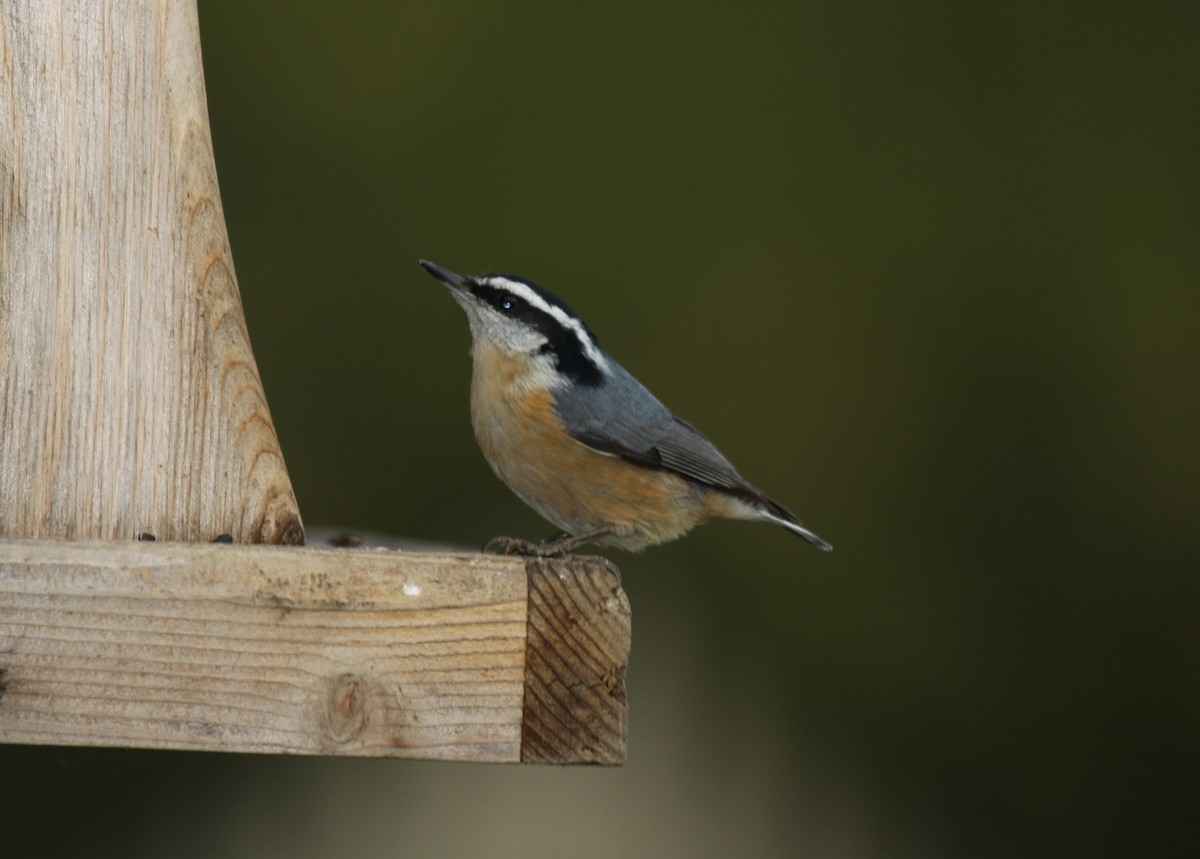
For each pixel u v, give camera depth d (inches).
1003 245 586.2
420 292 564.7
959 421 572.1
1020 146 597.3
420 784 483.8
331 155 571.2
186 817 471.2
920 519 565.9
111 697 234.4
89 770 468.1
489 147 578.2
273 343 555.2
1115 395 570.9
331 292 561.9
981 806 534.0
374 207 569.0
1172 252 583.5
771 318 577.0
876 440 571.8
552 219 575.2
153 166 274.5
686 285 577.3
